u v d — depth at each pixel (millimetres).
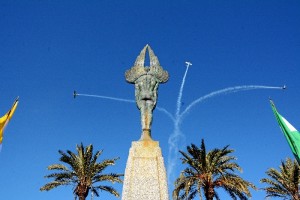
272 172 32344
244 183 27922
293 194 31359
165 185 11242
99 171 29938
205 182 28875
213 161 28953
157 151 11711
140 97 12500
